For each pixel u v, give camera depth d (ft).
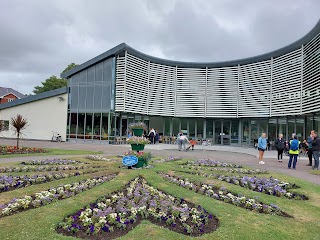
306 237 16.10
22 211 18.75
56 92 98.78
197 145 99.30
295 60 78.54
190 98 104.32
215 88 102.17
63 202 20.34
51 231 15.31
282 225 17.71
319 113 69.56
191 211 19.53
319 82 63.67
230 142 102.89
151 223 17.19
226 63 100.12
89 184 25.86
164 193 24.63
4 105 104.58
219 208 20.39
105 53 91.35
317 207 21.85
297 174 37.70
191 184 27.09
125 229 16.34
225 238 15.38
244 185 28.53
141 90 97.45
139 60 96.48
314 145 43.52
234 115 98.63
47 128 99.86
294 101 78.18
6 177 27.58
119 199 21.89
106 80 92.22
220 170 37.06
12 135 103.50
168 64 104.27
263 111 90.74
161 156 53.06
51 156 48.34
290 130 84.02
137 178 29.14
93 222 16.79
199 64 103.40
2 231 15.11
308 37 70.44
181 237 15.19
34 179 27.45
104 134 91.25
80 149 66.69
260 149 48.80
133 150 36.91
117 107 90.58
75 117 96.58
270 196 24.53
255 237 15.70
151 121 104.99
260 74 92.27
